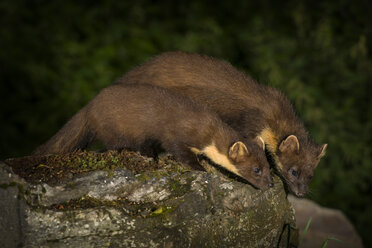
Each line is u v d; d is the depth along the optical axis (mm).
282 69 15977
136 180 7293
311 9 17906
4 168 6613
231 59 16484
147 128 9117
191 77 10258
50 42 16344
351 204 15664
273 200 8547
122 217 6875
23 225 6547
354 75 16328
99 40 16547
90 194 7035
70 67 15742
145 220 6949
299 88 15266
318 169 15305
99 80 15250
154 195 7273
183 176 7586
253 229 8039
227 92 10164
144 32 16938
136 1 17672
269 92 10258
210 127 8961
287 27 17625
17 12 16641
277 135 9875
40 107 15555
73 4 17500
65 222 6680
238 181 8281
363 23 17219
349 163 15875
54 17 16953
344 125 15938
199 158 9266
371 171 15539
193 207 7332
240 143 8734
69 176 7062
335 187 15742
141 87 9375
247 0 18438
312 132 15344
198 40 16531
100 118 9219
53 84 15664
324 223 12422
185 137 8906
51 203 6797
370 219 15266
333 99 16312
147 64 10578
